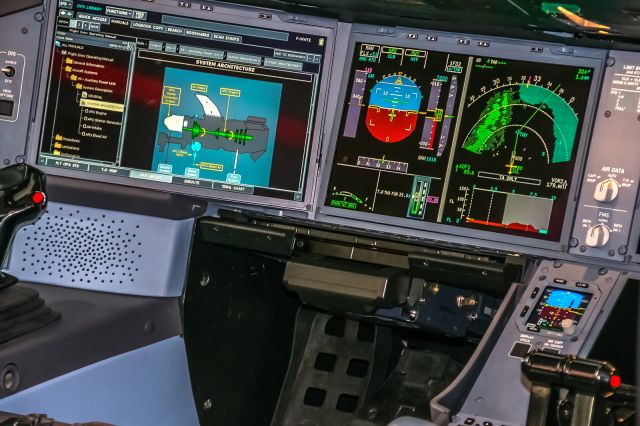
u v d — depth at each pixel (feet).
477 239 12.17
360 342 14.61
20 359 10.35
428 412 13.57
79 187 12.34
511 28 12.01
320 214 12.62
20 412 10.37
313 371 14.58
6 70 12.80
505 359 10.80
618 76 11.93
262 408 14.19
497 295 11.74
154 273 12.25
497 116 12.27
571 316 10.93
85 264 12.26
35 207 10.94
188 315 12.53
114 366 11.48
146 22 12.81
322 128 12.67
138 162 12.76
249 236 12.26
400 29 12.67
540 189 12.03
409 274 12.18
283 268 14.16
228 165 12.74
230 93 12.77
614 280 11.11
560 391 10.24
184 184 12.73
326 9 12.45
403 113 12.54
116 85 12.80
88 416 11.22
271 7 12.73
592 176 11.85
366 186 12.53
